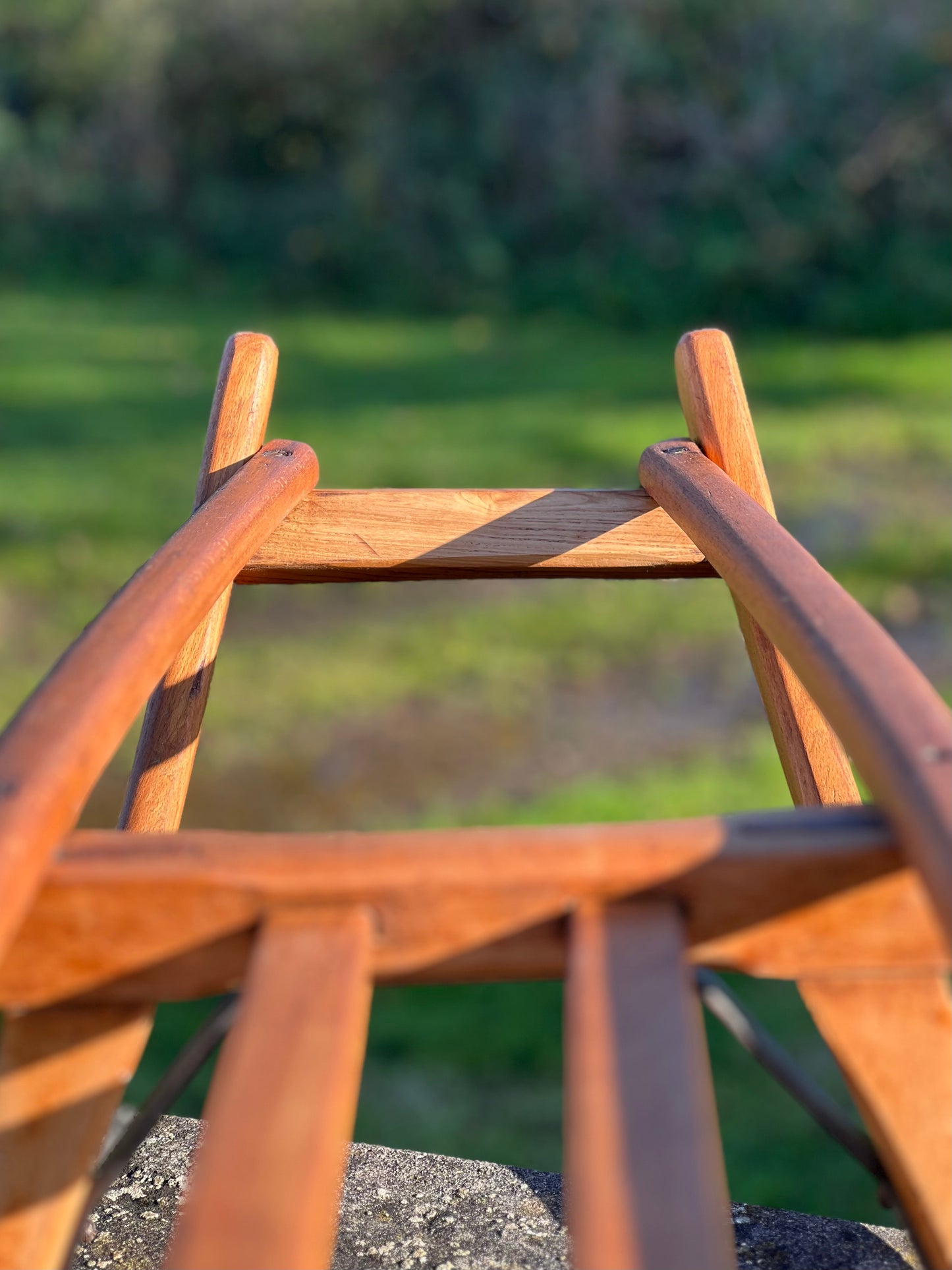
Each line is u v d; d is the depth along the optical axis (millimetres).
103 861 417
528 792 2410
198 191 8047
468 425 4695
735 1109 1644
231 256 7852
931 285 6352
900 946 430
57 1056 445
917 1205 436
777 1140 1571
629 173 7180
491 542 820
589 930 402
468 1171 769
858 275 6523
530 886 408
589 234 7246
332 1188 341
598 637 3125
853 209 6578
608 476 4043
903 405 4844
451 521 821
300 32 7777
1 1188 435
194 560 580
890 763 394
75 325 6496
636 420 4711
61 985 425
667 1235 317
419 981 428
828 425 4605
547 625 3205
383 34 7645
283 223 7758
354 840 420
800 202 6629
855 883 419
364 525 819
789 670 740
